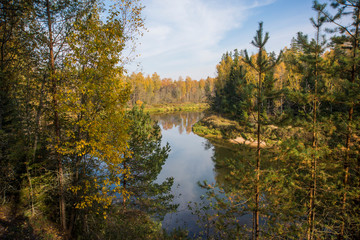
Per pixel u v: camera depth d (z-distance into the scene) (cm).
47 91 817
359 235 697
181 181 2167
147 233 982
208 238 962
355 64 717
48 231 823
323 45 742
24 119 916
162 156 1305
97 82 764
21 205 914
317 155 707
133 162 1173
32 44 796
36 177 906
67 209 1016
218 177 2203
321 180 793
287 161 779
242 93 754
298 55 827
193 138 4250
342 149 764
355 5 706
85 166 940
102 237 873
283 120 730
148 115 1345
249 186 720
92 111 792
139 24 851
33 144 958
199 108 10519
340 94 724
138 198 1205
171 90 13562
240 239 773
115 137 804
